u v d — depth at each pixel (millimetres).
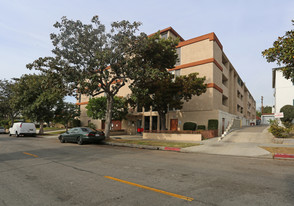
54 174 5859
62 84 15805
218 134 20891
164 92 17797
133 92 16969
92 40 14664
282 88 20219
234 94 34375
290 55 8672
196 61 23344
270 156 8977
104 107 25125
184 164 7344
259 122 63000
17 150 11562
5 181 5184
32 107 26234
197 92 17875
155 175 5652
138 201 3695
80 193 4188
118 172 6051
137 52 16312
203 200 3713
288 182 4887
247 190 4273
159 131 19219
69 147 13258
